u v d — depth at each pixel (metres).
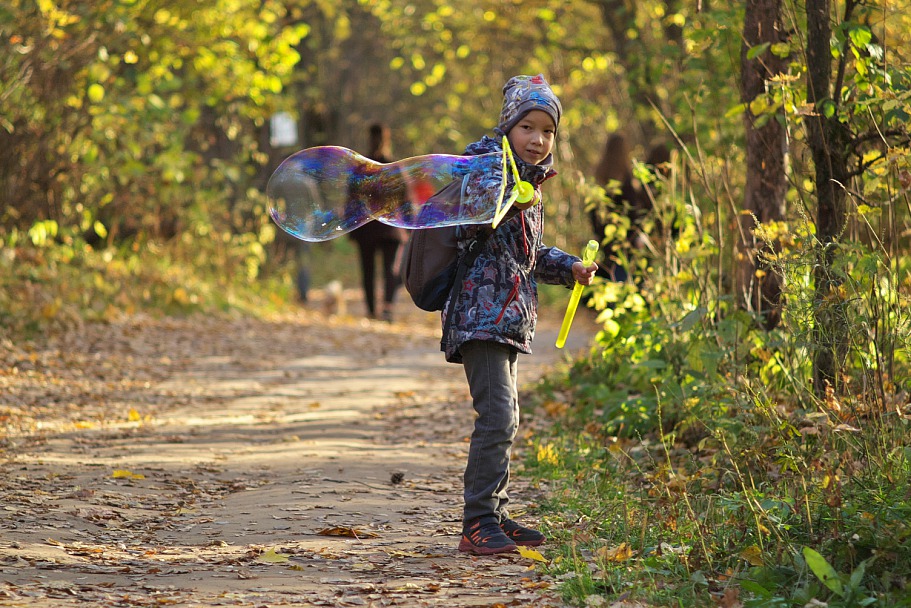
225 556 6.99
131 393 15.05
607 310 12.81
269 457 10.61
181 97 26.16
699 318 9.70
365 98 58.91
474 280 7.04
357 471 9.88
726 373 9.70
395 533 7.71
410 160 6.90
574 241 28.78
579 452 10.41
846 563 6.08
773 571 6.07
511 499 8.98
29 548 6.98
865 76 8.87
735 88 12.64
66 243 22.50
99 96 21.20
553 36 29.64
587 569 6.36
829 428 7.29
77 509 8.17
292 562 6.85
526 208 6.75
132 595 6.05
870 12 9.38
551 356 19.50
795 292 8.00
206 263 26.78
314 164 7.03
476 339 6.95
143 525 7.89
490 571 6.65
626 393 11.70
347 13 48.47
